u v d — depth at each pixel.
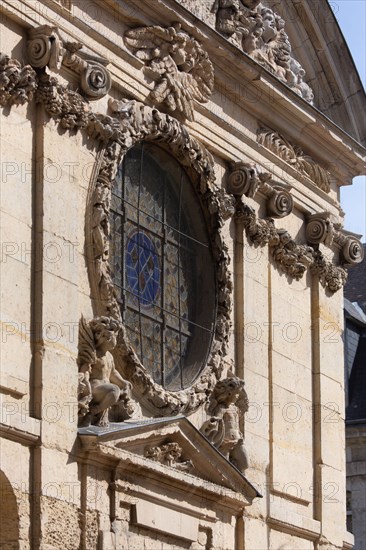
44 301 28.33
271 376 34.22
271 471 33.75
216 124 33.59
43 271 28.39
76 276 29.16
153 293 31.80
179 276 32.59
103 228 29.77
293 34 36.38
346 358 47.78
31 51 28.88
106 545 28.84
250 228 34.00
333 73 37.06
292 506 34.38
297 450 34.75
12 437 27.36
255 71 34.09
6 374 27.47
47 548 27.53
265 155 35.03
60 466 28.08
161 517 30.27
